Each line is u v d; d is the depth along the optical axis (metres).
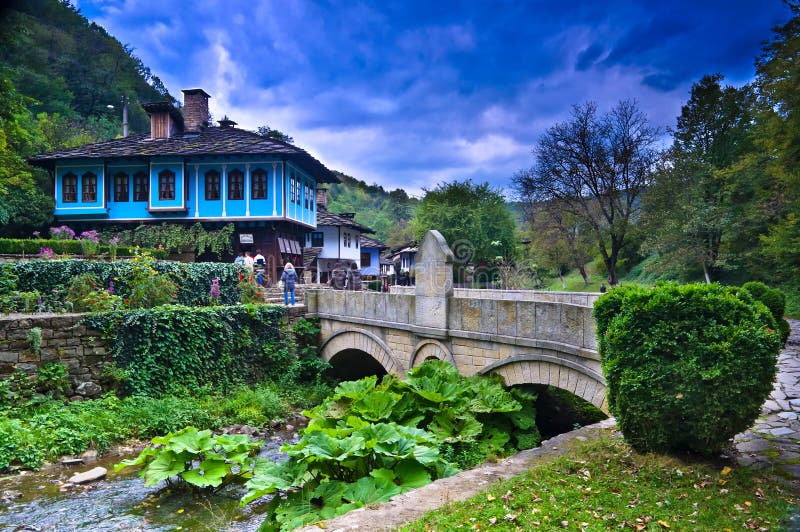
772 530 3.74
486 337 10.46
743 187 31.12
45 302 14.32
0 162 28.28
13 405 11.00
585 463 5.39
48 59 59.00
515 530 3.91
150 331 13.44
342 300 16.20
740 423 4.98
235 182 27.38
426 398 9.21
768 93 15.62
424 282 12.22
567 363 8.62
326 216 42.28
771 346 4.82
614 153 30.02
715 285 5.29
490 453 8.25
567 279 49.47
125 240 26.11
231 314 15.50
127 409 11.88
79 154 27.88
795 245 22.88
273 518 6.33
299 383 16.50
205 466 8.48
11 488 8.53
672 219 30.84
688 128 36.59
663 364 5.16
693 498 4.38
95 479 8.97
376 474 5.85
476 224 32.81
